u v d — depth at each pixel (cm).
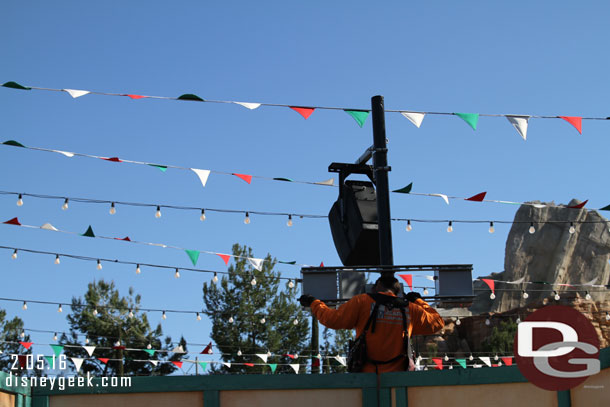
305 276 805
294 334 4556
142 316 4378
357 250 864
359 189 883
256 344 4444
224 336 4391
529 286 5819
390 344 636
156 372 4250
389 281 680
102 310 4278
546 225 6103
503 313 5341
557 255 5934
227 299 4497
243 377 605
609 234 5984
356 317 646
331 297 799
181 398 600
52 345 1561
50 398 593
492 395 579
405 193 1139
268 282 4569
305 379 608
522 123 955
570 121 960
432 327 662
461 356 5225
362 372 635
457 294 820
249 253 4597
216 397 599
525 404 566
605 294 5419
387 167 848
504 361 2123
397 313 644
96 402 596
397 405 602
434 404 593
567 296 5322
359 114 906
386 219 832
